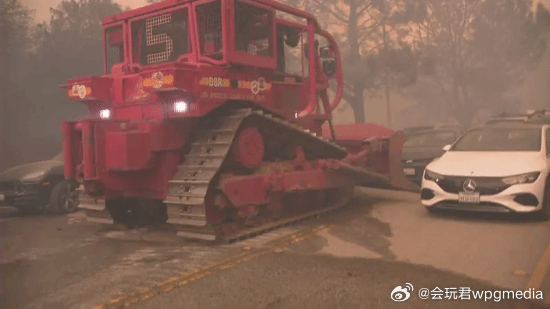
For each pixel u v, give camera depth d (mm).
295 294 3691
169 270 4434
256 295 3697
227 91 5922
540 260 4422
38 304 3572
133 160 5605
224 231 5578
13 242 5691
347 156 7609
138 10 6641
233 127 5645
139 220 6824
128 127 5863
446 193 6273
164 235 6043
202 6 6133
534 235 5359
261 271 4324
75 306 3537
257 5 6340
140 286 3982
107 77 6457
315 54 7984
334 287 3830
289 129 6492
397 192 9328
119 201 6590
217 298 3650
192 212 5344
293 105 7219
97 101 6625
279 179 6137
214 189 5496
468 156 6773
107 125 5781
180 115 5613
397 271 4227
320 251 5020
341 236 5676
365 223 6391
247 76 6262
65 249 5379
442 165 6590
